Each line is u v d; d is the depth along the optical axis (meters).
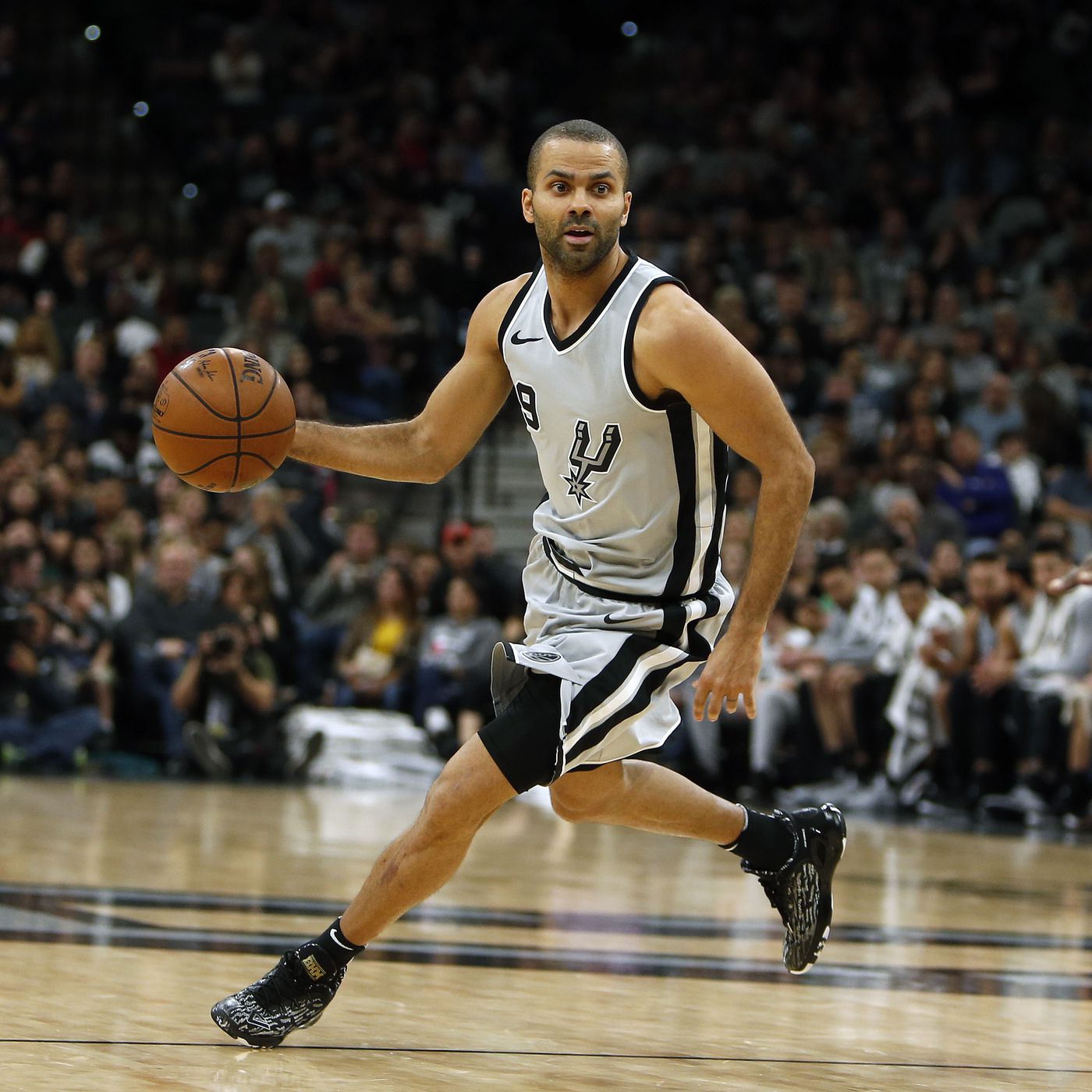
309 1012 4.41
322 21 31.34
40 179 27.45
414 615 19.08
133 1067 3.92
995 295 24.89
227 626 18.14
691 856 11.16
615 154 4.59
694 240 25.08
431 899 7.81
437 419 5.09
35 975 5.12
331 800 15.17
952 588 17.09
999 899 8.92
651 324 4.52
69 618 18.17
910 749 16.84
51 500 20.19
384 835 11.41
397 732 17.91
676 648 4.78
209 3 31.84
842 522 19.09
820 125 29.03
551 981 5.59
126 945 5.87
